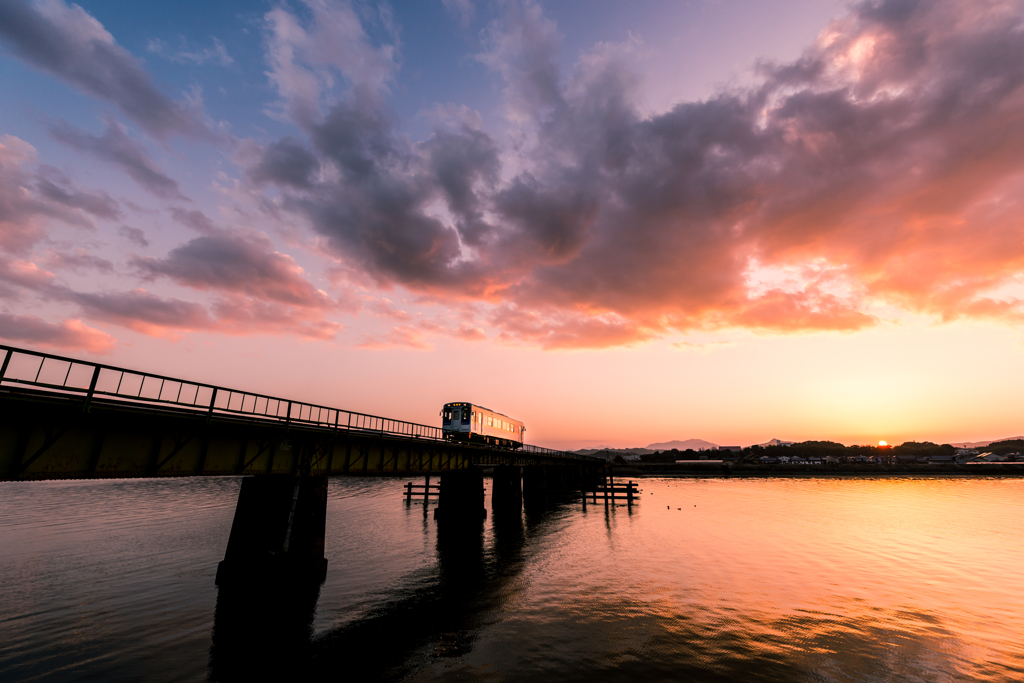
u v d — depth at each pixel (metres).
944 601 18.47
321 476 20.08
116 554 25.84
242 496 19.00
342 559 25.02
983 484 98.06
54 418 11.54
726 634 14.98
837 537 33.00
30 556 25.41
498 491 44.69
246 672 12.46
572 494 60.84
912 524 39.69
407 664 12.92
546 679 12.00
